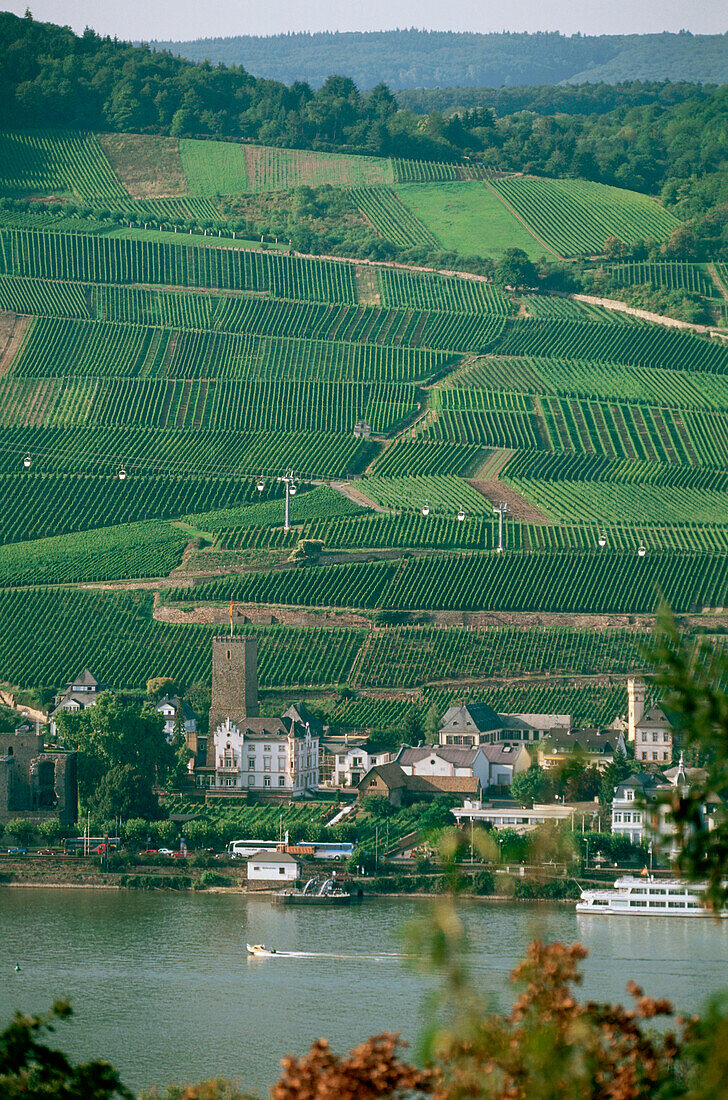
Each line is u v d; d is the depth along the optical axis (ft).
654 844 478.59
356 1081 453.58
